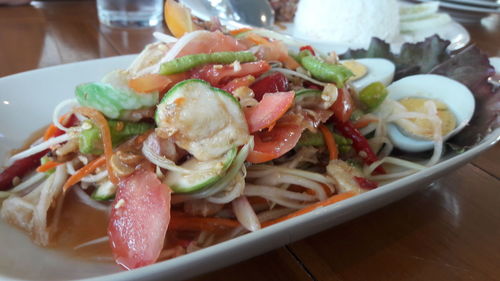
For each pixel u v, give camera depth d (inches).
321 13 15.3
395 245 6.0
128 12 15.6
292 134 6.3
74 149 6.5
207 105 5.7
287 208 6.8
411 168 7.9
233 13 15.2
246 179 6.7
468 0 20.1
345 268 5.6
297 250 5.8
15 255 5.4
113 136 6.0
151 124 6.3
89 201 6.6
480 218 6.6
